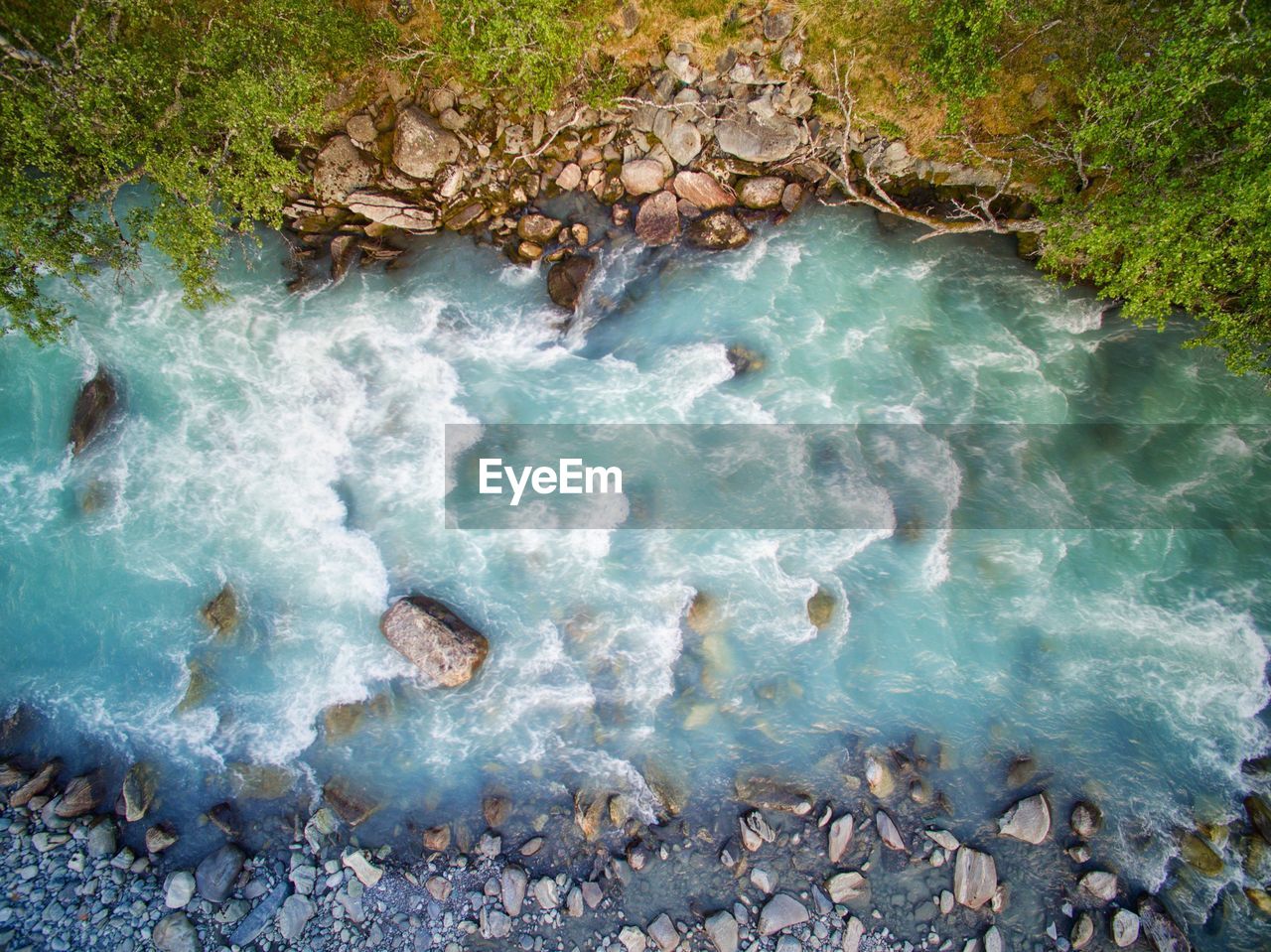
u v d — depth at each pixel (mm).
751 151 21719
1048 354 22922
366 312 22828
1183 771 19969
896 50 19828
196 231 18750
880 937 18938
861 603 21359
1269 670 20406
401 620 20391
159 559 21391
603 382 22922
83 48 16234
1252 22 15953
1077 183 20125
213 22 17328
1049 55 19203
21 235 16656
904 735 20516
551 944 18797
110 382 21891
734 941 18781
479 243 23000
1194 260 17000
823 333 23156
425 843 19594
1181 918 18859
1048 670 20875
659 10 19859
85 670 20875
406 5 19375
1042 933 18984
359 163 21453
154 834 19469
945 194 21984
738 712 20719
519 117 21438
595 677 20859
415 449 22250
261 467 21891
